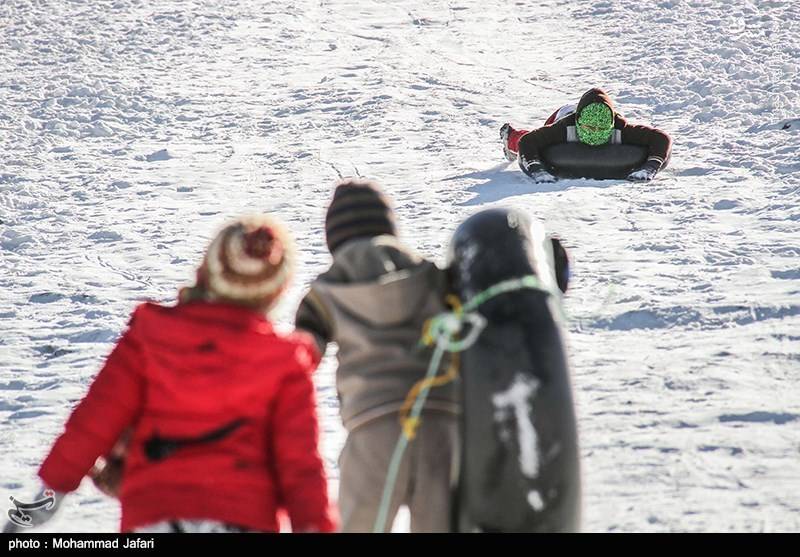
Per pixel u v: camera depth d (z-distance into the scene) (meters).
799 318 25.84
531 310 13.41
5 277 33.72
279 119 59.53
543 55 75.69
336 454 19.77
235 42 81.25
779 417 20.27
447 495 13.52
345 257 14.05
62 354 26.66
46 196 45.12
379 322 13.76
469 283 13.74
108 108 62.44
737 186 40.72
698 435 19.48
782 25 77.50
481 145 51.75
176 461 12.00
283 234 12.69
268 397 12.27
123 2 94.25
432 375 13.59
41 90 66.56
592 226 35.81
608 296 26.94
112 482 13.05
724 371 22.61
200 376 12.06
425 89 65.81
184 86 68.25
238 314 12.33
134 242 37.66
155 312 12.47
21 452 20.83
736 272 29.72
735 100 58.00
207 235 38.34
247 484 12.02
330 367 24.28
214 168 49.28
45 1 94.81
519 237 14.14
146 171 49.25
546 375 13.05
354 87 66.75
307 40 82.00
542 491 12.86
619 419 20.38
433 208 39.75
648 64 69.44
